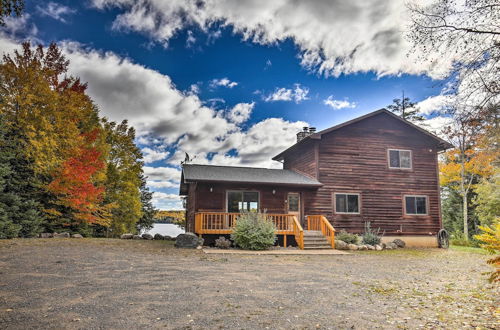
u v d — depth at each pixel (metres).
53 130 16.28
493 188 25.62
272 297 5.93
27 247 11.29
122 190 25.39
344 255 13.40
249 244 14.20
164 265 9.05
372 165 19.53
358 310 5.27
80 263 8.67
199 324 4.35
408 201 19.86
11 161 16.61
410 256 13.88
